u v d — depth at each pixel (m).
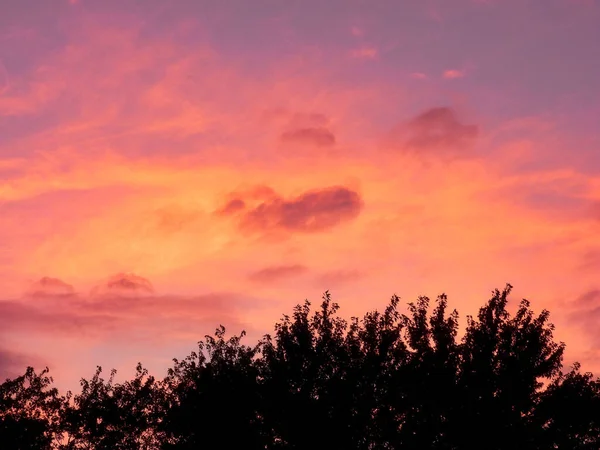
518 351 34.34
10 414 41.22
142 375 42.38
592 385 33.59
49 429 41.47
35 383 42.31
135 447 40.78
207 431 35.84
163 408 38.56
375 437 35.19
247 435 35.59
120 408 41.03
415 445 33.81
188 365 38.31
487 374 34.00
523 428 32.81
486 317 35.66
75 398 42.06
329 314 38.44
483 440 32.84
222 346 38.75
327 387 35.75
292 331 37.53
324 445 34.53
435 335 35.94
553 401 33.03
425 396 34.50
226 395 36.25
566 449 32.47
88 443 41.03
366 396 35.44
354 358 36.59
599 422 32.72
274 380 36.16
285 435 35.28
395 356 36.47
